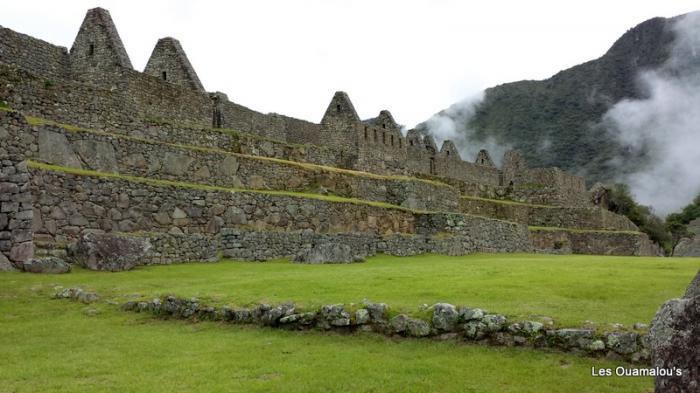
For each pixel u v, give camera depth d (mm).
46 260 17000
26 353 10531
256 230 23969
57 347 10961
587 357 9820
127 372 9484
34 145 20203
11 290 14734
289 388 8719
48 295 14523
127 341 11328
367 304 11742
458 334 10898
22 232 17781
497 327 10617
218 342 11203
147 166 24000
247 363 9875
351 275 16391
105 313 13359
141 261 19172
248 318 12445
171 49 32531
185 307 13102
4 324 12516
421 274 16531
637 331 9820
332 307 11797
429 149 50750
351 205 29656
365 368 9547
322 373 9312
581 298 12680
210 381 9055
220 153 27141
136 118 26250
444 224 32312
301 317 11938
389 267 19734
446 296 12867
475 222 34031
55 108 23234
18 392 8609
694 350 6395
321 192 31359
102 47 27328
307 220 27391
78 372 9469
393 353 10359
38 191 18609
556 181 55062
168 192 22359
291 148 34031
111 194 20625
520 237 39875
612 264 19859
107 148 22625
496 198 54781
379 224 31094
